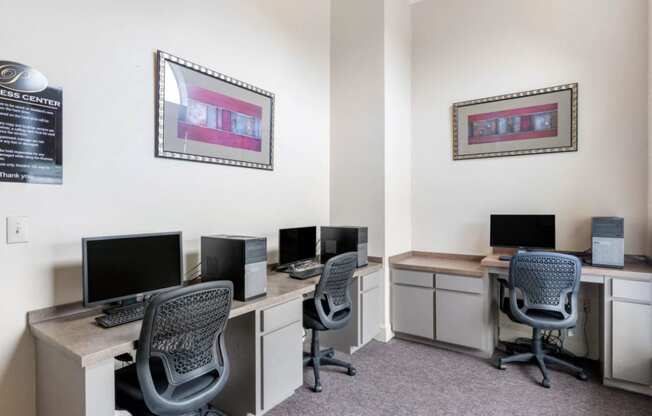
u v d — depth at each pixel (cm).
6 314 157
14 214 158
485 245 334
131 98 199
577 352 293
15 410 159
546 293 250
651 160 261
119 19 194
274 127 296
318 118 347
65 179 174
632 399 229
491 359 288
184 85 225
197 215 236
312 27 340
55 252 171
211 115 243
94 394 133
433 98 362
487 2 335
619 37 279
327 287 240
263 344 199
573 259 239
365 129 340
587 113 290
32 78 162
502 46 327
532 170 313
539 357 263
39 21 164
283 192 306
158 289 189
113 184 192
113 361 139
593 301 286
